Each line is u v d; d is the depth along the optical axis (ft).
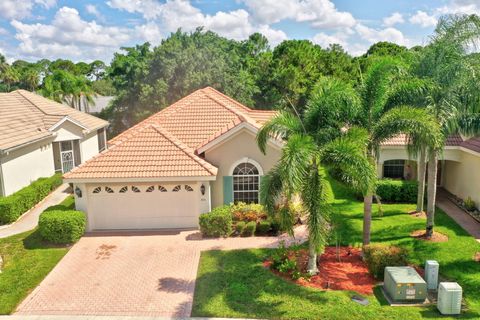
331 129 46.93
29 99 102.01
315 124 48.08
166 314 39.09
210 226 58.08
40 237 59.31
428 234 57.11
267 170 66.03
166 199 62.18
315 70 173.06
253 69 191.21
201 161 61.77
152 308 40.19
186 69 143.33
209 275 46.62
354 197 78.48
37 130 86.43
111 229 62.49
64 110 110.93
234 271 47.50
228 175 66.13
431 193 56.08
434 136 45.16
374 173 42.32
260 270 47.60
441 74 53.57
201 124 74.23
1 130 76.07
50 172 91.45
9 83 220.64
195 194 62.13
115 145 64.44
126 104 155.12
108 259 51.93
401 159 78.48
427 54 56.08
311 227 43.70
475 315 37.83
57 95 159.22
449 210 70.49
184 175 59.11
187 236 59.52
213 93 90.68
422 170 66.80
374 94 49.80
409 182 75.15
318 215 43.55
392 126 46.21
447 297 37.50
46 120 93.61
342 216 67.05
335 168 44.86
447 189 82.99
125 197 61.77
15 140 73.97
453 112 53.67
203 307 39.91
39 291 43.91
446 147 73.41
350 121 49.29
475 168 69.31
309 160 41.50
